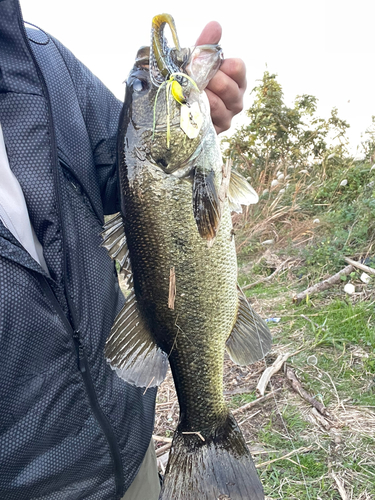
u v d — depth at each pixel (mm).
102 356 410
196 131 401
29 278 354
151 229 414
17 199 370
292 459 746
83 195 416
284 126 2311
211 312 436
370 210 1523
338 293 1259
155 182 410
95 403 399
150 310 427
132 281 434
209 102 408
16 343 349
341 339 1027
